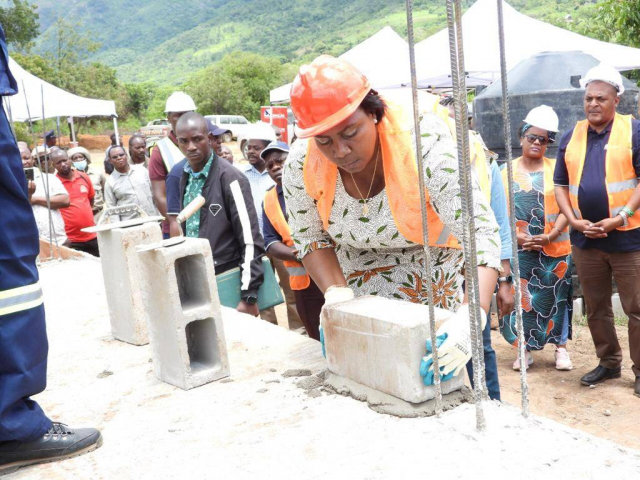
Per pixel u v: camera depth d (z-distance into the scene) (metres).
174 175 4.90
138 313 3.45
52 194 7.17
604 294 5.00
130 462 2.21
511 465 1.87
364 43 10.59
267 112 12.82
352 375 2.49
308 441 2.17
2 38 2.24
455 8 1.75
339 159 2.21
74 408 2.71
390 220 2.44
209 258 2.79
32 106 10.70
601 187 4.73
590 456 1.88
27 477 2.21
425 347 2.22
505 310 4.21
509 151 2.00
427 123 2.29
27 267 2.25
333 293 2.61
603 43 9.12
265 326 3.52
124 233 3.38
